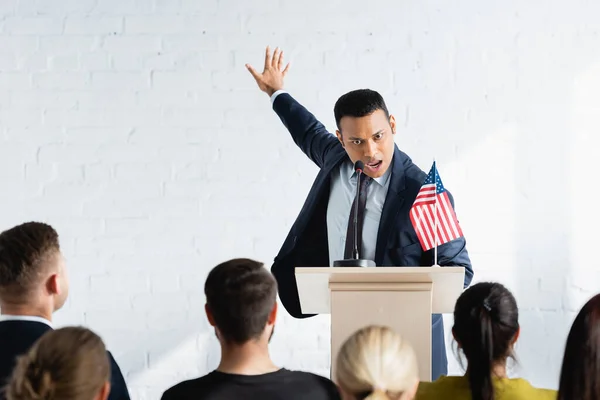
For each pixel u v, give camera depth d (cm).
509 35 511
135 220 515
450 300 367
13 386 210
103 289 511
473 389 264
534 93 507
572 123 505
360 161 412
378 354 227
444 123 509
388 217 436
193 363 507
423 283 332
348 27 519
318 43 519
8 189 519
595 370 249
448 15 515
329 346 503
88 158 520
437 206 396
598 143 503
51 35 528
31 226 296
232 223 512
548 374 493
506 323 267
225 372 258
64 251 514
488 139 507
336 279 330
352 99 442
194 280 511
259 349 262
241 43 523
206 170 516
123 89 524
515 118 507
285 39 521
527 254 499
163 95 522
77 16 529
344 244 446
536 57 509
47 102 525
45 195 518
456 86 511
